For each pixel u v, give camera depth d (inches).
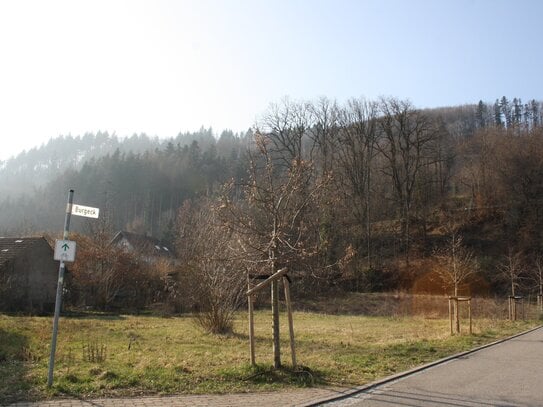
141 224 3024.1
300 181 427.2
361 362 454.9
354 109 2230.6
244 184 422.6
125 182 3336.6
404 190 2292.1
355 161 2187.5
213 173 3230.8
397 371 420.2
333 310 1450.5
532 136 2361.0
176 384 340.5
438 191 2438.5
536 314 1181.1
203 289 751.1
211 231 751.1
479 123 3932.1
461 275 1168.8
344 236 1963.6
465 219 2234.3
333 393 327.0
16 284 1214.9
